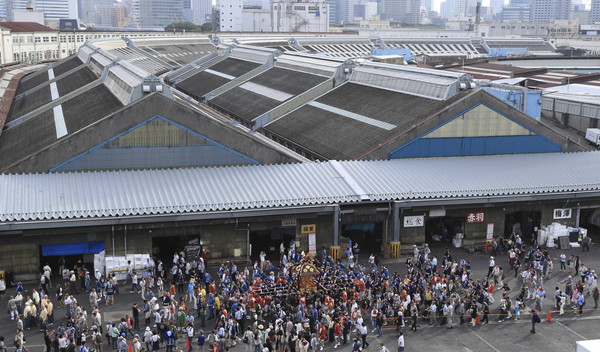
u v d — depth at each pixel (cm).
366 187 6206
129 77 8150
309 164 6662
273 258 6141
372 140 7188
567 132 11238
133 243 5656
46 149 6088
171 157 6406
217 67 14962
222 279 5222
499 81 14638
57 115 8288
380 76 8894
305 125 8681
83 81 10994
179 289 5369
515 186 6431
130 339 4519
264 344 4362
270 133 8988
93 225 5438
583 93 11981
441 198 6178
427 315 4916
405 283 5097
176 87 14700
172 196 5816
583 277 5519
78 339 4419
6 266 5409
